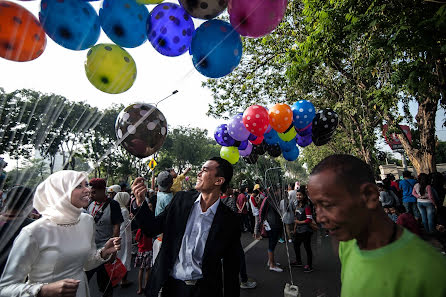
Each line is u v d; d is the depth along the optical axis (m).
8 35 1.10
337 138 17.05
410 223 1.23
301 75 5.53
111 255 1.97
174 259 1.97
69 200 1.66
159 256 2.05
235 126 4.14
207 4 1.49
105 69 1.40
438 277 0.68
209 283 1.88
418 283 0.70
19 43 1.12
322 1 4.85
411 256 0.75
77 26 1.28
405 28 3.33
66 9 1.25
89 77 1.40
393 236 0.82
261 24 1.58
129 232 4.26
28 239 1.53
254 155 5.11
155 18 1.54
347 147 16.39
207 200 2.11
